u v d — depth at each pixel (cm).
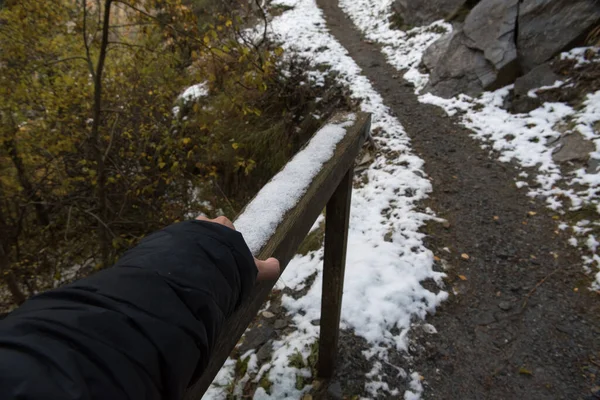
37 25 476
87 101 559
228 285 78
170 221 602
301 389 240
